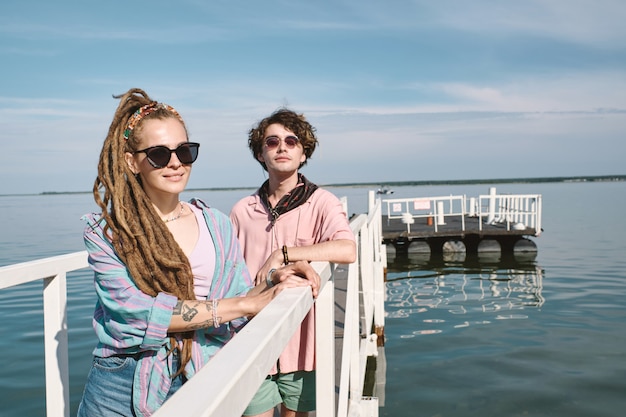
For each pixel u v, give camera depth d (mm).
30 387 5793
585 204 60000
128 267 1584
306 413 2646
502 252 20156
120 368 1641
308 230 2650
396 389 6277
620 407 5668
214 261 1793
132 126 1718
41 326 8398
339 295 5500
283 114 2619
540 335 8648
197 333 1718
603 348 7852
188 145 1754
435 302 11727
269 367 1090
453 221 23906
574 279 14359
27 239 27500
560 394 6055
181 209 1838
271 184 2736
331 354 2176
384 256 13461
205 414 754
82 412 1721
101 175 1656
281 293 1568
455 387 6312
